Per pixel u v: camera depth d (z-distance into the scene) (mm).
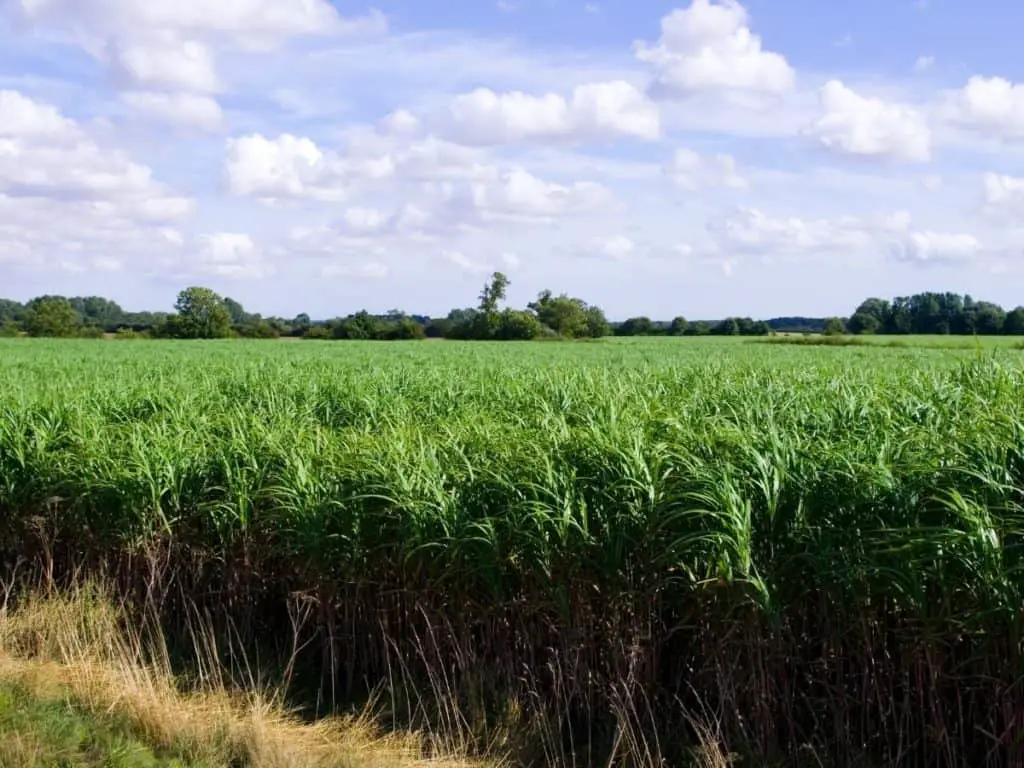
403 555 6512
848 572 5258
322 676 6758
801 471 6090
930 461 5965
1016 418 6383
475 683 6176
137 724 5805
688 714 5727
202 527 7977
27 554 8984
